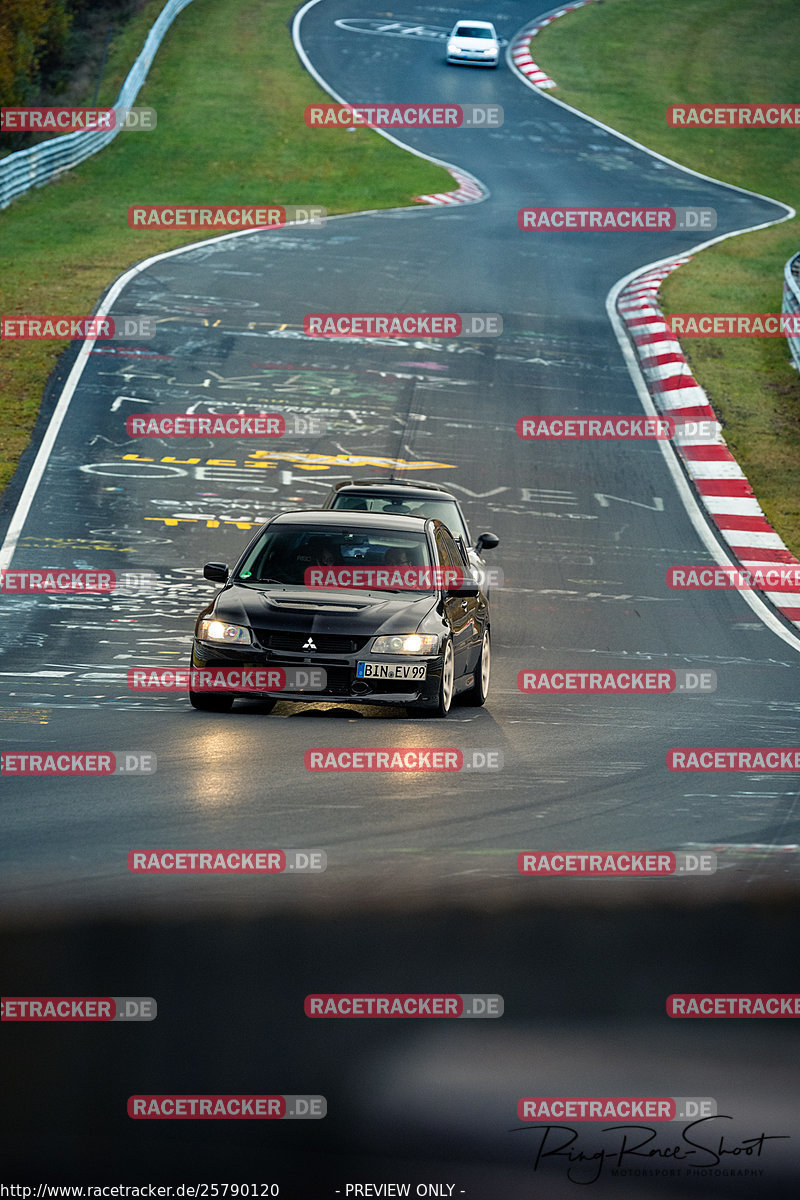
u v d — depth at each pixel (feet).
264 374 288.92
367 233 437.17
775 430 284.82
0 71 514.68
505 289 381.60
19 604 165.27
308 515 135.95
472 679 128.98
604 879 68.80
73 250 387.55
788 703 135.74
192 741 100.89
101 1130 41.45
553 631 170.40
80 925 58.54
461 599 128.47
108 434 246.47
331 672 114.32
